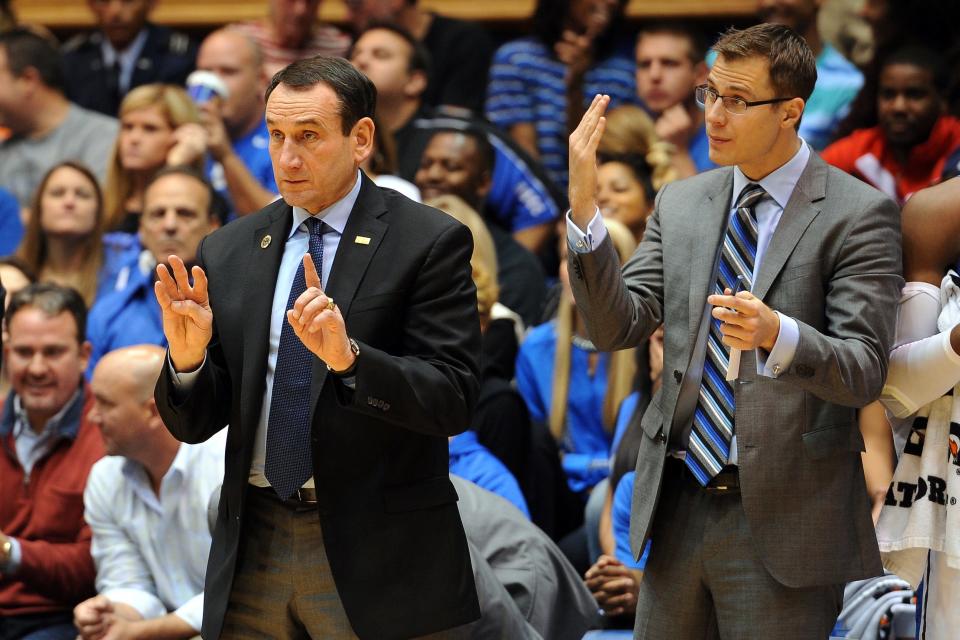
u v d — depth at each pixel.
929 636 9.77
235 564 9.15
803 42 9.20
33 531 14.48
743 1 22.25
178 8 25.14
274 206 9.67
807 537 8.98
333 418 8.88
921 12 17.77
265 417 9.16
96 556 13.62
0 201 20.62
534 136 21.47
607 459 15.80
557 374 16.20
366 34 20.39
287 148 8.99
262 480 9.24
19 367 14.59
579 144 9.09
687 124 19.12
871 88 17.84
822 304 9.07
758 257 9.27
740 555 9.15
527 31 23.88
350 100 9.08
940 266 9.87
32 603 14.17
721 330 8.38
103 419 13.27
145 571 13.55
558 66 21.59
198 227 17.61
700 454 9.21
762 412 9.04
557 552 12.45
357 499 8.91
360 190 9.41
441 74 21.53
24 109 21.34
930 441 9.73
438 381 8.70
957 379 9.34
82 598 14.23
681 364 9.32
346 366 8.40
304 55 22.09
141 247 18.80
